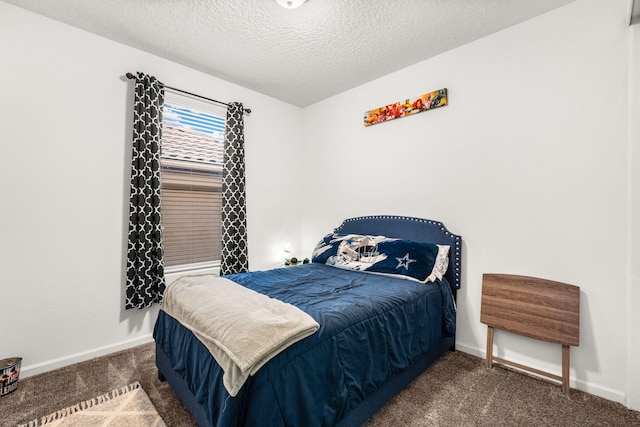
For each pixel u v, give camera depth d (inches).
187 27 85.4
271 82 122.0
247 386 42.3
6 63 75.7
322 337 51.0
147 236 94.4
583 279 73.4
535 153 80.6
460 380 76.5
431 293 82.0
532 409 65.2
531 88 81.2
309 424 44.6
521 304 79.1
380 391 61.5
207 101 114.0
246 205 129.3
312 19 81.5
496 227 87.7
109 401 67.2
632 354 65.9
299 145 150.8
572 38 74.9
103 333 90.7
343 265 101.8
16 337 77.4
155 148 96.4
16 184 77.1
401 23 83.1
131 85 95.7
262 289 74.8
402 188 111.2
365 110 122.9
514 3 75.2
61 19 82.0
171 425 59.6
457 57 95.3
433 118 101.8
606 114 70.5
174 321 67.9
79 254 86.4
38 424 59.9
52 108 82.0
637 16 64.7
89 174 88.0
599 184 71.4
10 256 76.5
